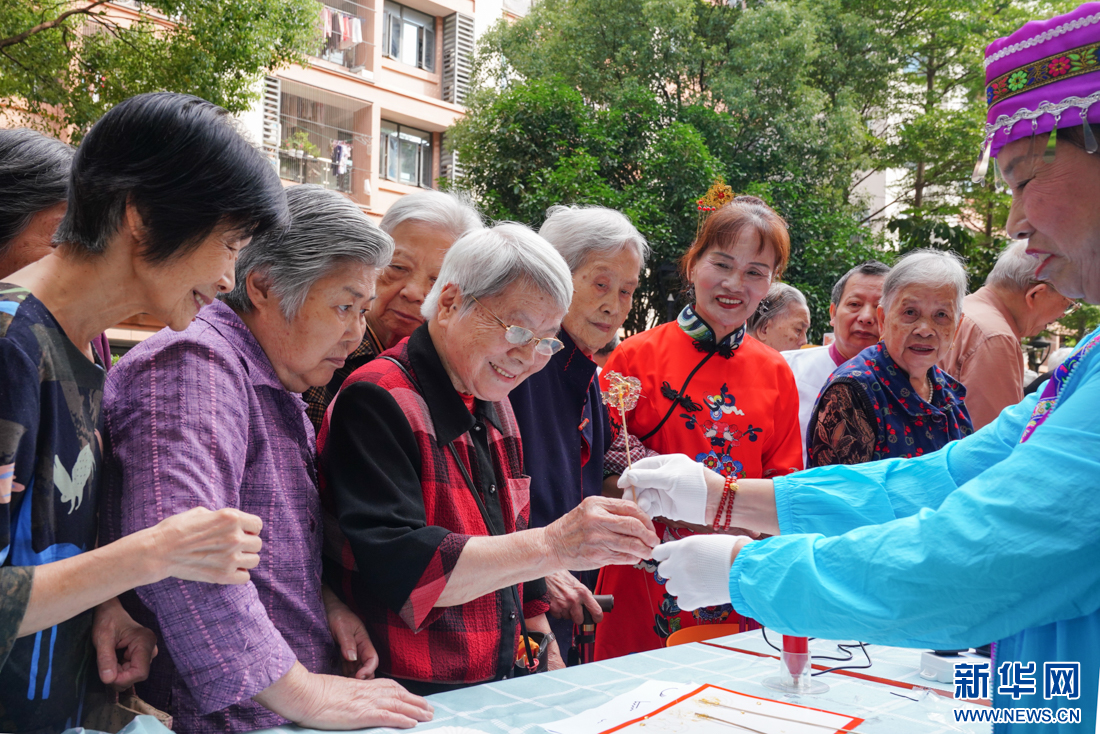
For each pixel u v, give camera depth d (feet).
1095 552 2.96
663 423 7.90
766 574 3.65
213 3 24.48
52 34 23.45
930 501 4.35
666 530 7.30
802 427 10.61
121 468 3.93
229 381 4.24
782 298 13.28
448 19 49.70
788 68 39.22
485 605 4.96
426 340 5.22
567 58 39.17
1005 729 3.47
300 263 4.47
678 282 29.63
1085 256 3.38
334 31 44.60
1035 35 3.39
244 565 3.46
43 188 4.74
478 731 3.99
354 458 4.74
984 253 37.52
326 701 3.97
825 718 4.22
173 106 3.49
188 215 3.47
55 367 3.44
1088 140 3.19
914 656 5.59
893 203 51.26
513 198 35.99
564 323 7.28
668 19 38.65
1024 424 4.17
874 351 8.00
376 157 46.29
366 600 4.78
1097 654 3.12
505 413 5.86
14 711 3.53
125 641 4.04
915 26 49.47
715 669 5.17
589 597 6.48
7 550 3.16
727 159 37.50
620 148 35.86
